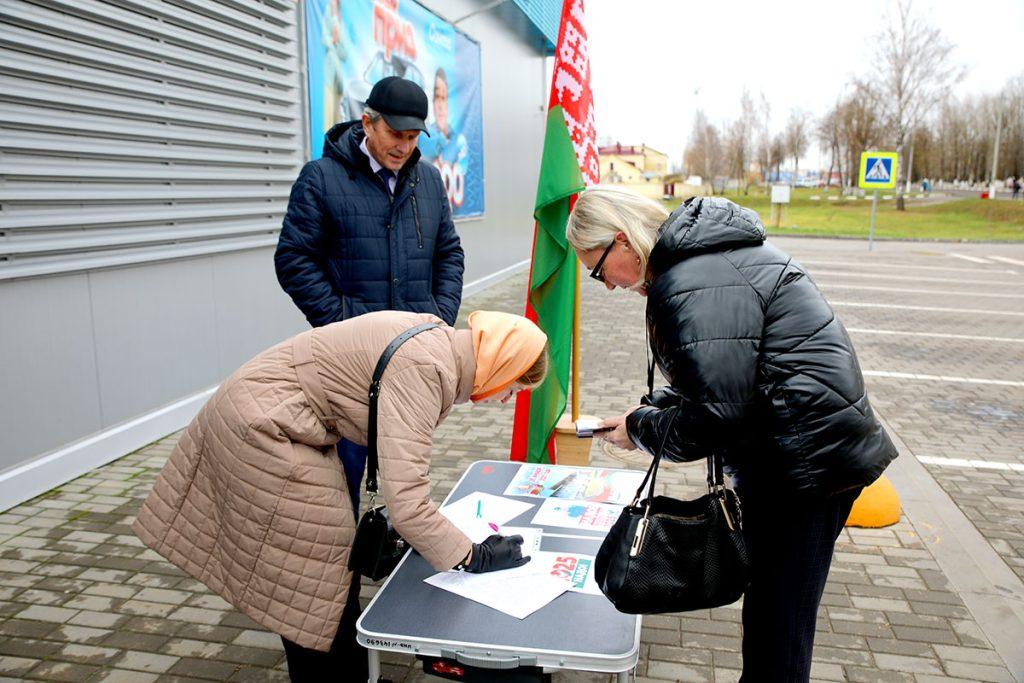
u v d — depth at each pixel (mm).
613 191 1895
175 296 5004
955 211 40156
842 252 20922
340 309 2861
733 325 1605
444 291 3211
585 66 3395
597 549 2041
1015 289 13078
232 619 2908
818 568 1762
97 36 4156
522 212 14406
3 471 3816
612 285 1977
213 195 5238
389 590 1836
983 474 4594
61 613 2928
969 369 7344
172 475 2043
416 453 1800
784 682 1813
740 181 63688
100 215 4293
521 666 1608
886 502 3830
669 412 1825
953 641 2803
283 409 1891
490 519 2236
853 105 48250
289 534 1891
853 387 1633
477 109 11266
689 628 2887
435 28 9430
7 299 3807
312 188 2826
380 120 2664
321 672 2105
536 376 1990
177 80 4801
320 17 6523
